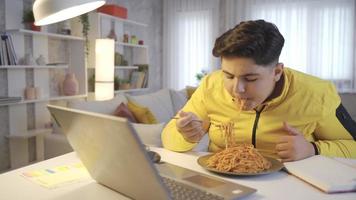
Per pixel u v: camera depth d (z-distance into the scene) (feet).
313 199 2.36
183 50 16.92
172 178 2.66
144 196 2.20
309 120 3.62
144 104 10.77
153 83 17.16
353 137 3.67
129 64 14.74
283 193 2.48
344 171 2.77
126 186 2.32
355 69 13.85
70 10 4.09
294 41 14.65
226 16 15.93
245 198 2.37
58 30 10.32
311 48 14.39
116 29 12.90
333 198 2.38
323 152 3.28
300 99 3.59
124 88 13.03
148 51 15.84
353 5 13.66
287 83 3.57
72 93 10.38
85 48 10.66
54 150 8.02
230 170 2.85
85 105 8.58
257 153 3.05
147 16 16.30
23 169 3.17
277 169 2.84
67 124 2.29
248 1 15.25
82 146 2.37
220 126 3.83
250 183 2.69
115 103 9.52
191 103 4.36
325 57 14.26
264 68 2.85
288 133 3.34
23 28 9.18
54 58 10.37
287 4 14.57
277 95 3.54
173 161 3.38
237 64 2.80
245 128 3.76
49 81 10.26
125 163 2.03
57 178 2.90
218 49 2.88
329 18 14.05
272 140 3.65
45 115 10.05
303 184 2.67
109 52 10.21
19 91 9.23
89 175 2.96
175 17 16.96
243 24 2.87
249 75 2.85
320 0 14.05
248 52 2.70
